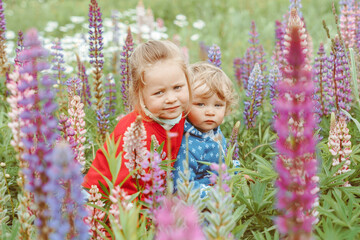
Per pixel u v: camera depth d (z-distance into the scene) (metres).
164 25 14.81
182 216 1.91
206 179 3.57
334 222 2.66
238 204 3.18
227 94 3.54
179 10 15.91
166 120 3.23
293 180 1.95
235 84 6.61
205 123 3.49
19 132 2.07
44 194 1.93
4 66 5.84
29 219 2.38
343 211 2.79
